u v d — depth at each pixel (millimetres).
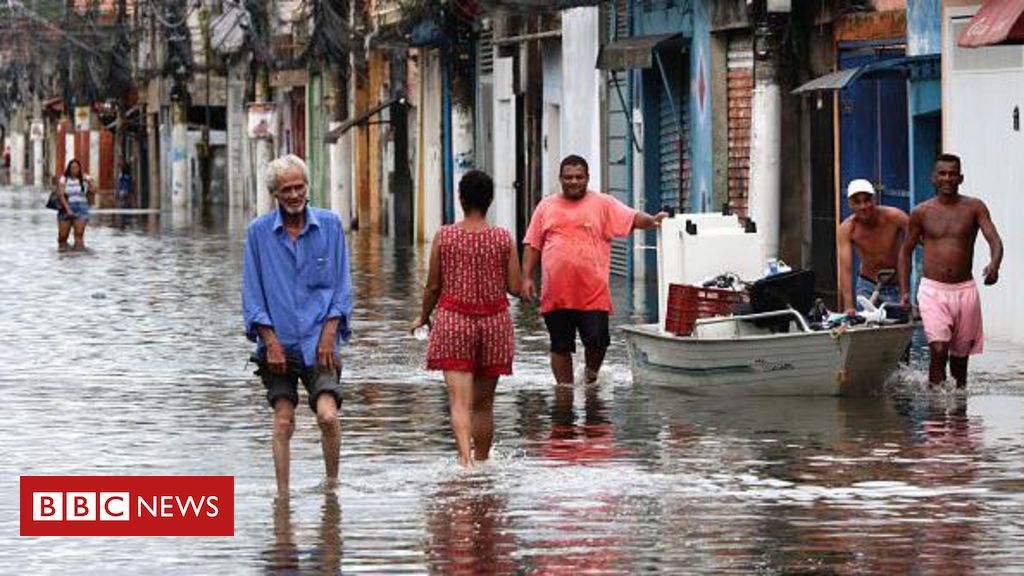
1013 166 26031
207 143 90188
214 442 18578
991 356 24688
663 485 15938
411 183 60469
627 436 18609
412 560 13273
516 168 50594
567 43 45875
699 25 37625
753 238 22594
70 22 105750
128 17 105062
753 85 34906
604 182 43500
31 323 31266
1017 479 16047
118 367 25000
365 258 49125
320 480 16359
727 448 17812
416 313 32906
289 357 15789
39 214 78562
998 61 26391
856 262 31359
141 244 56156
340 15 67062
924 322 21719
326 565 13180
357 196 66188
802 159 33844
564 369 22578
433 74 57438
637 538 13844
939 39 28359
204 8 90062
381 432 19125
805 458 17188
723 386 21469
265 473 16797
